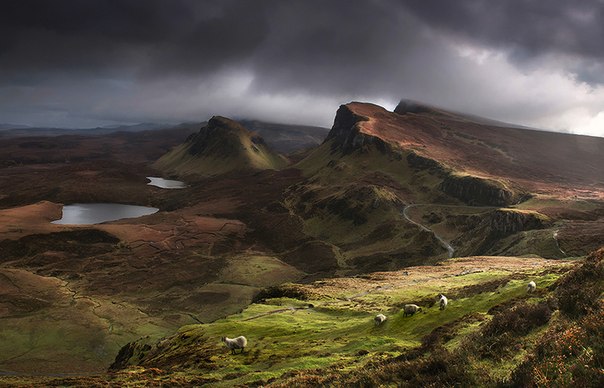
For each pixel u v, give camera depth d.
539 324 18.03
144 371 37.34
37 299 181.38
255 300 95.25
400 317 40.09
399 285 77.94
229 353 40.66
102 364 127.38
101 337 145.38
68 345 139.75
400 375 16.97
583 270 21.02
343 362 28.36
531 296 29.12
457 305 37.88
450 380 14.45
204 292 195.25
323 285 89.62
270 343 42.72
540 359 13.20
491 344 17.08
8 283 197.38
